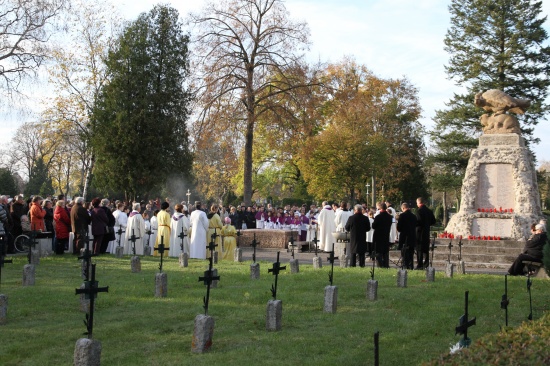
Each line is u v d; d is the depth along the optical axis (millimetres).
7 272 16422
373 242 20531
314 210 37562
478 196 27688
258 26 41344
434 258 25375
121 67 41938
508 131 27953
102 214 21688
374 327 10406
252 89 40500
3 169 62625
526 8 48250
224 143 41906
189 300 12312
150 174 41875
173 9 43906
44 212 22250
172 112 43156
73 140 64562
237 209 37844
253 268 15906
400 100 59562
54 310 11320
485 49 48938
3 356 8250
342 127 51031
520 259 18297
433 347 9258
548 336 8141
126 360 8156
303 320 10805
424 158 62219
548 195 59750
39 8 33625
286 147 43156
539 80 48094
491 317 11625
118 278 15445
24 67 34250
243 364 7984
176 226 24141
